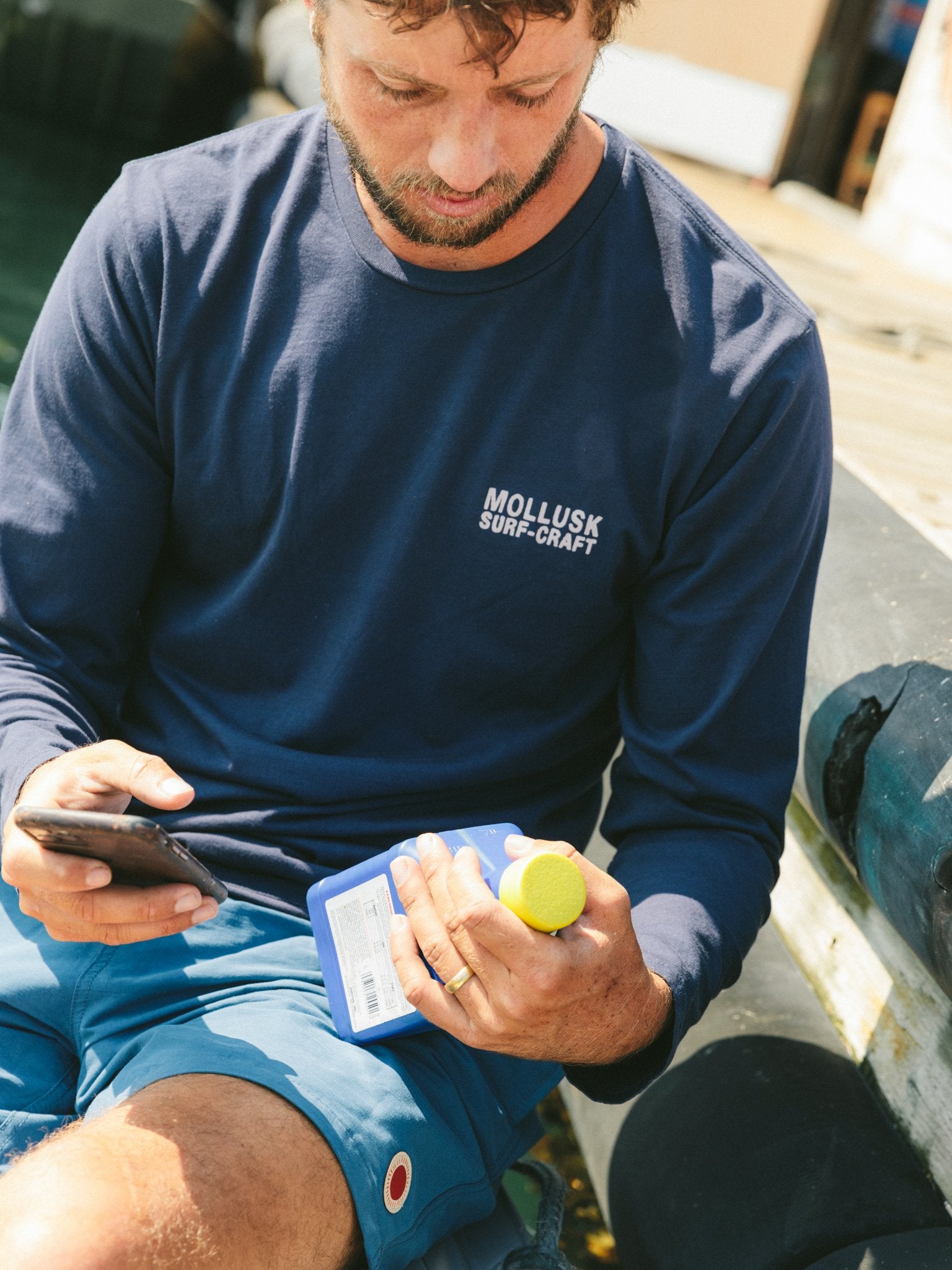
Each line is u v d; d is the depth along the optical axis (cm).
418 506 131
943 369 386
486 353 129
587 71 114
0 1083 130
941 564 181
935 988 154
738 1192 142
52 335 138
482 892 106
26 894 118
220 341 133
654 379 129
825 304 455
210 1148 104
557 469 130
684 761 134
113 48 998
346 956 124
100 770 117
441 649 135
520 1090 135
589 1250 194
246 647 140
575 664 140
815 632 179
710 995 123
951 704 143
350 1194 110
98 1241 94
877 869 145
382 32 106
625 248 130
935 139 650
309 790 135
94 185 846
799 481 131
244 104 956
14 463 139
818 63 893
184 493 138
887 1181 140
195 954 130
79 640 141
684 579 133
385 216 123
